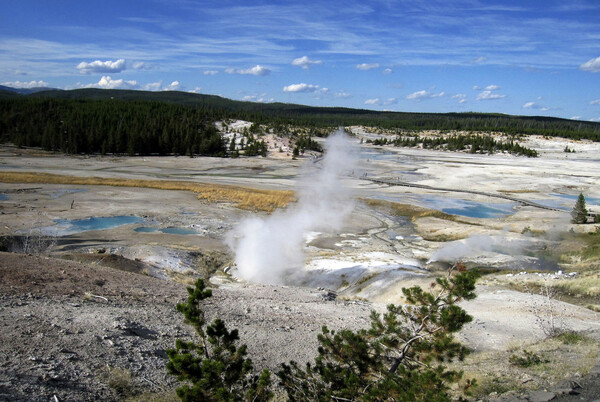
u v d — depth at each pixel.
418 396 7.00
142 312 13.36
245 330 13.24
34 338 9.48
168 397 8.13
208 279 24.97
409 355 8.59
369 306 19.61
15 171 67.56
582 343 11.86
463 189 68.56
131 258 26.81
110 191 54.41
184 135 108.44
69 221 38.06
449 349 8.02
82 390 7.75
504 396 8.34
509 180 78.38
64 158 90.31
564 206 56.72
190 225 39.22
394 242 37.75
